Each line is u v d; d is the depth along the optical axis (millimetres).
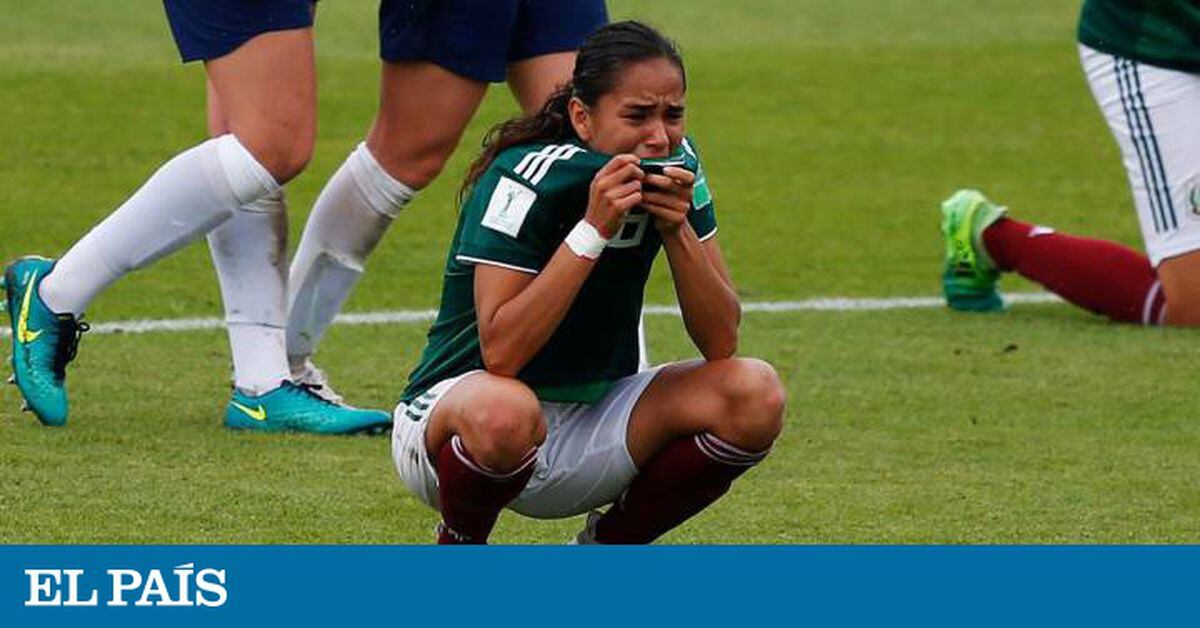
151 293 32062
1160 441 24672
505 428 17188
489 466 17359
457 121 24672
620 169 17031
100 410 25031
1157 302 31312
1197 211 30875
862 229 39156
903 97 51000
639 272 18109
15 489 21469
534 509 18844
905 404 26297
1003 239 32125
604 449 18219
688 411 17812
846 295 33781
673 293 33562
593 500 18625
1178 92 30656
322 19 56344
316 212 25062
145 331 29641
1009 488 22453
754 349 29500
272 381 24406
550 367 18203
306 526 20516
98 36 53625
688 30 57750
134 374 27031
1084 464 23547
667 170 17266
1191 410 26219
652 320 31453
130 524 20391
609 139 17516
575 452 18344
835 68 53719
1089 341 30297
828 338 30359
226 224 24266
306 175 41625
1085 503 21906
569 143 17766
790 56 54938
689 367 18156
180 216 23641
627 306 18234
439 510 18578
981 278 32438
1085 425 25391
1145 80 30750
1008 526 20969
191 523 20500
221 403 25641
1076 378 27906
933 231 39188
